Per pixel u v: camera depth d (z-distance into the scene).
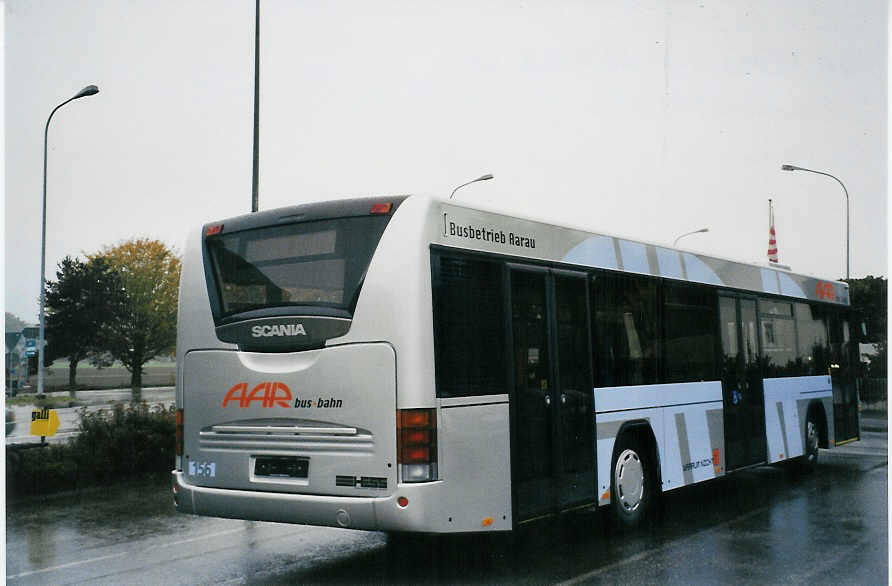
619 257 9.07
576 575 7.09
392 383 6.48
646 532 8.88
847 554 7.80
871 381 33.47
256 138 20.09
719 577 6.98
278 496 6.88
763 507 10.41
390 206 6.75
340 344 6.71
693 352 10.28
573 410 8.03
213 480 7.30
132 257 54.44
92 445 12.62
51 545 8.55
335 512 6.59
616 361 8.79
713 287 10.91
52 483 11.82
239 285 7.34
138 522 9.80
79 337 52.72
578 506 7.97
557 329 7.95
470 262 7.03
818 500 10.94
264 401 7.02
